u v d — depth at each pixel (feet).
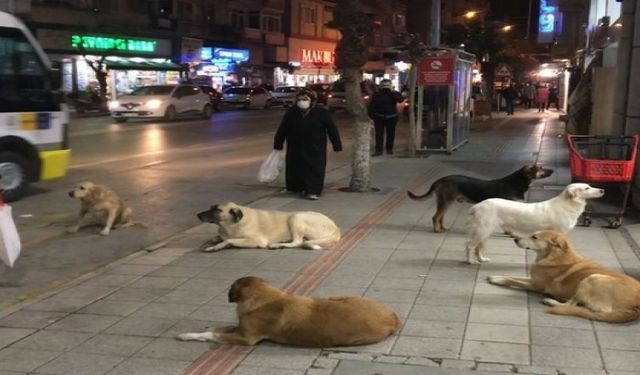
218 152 55.16
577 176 26.78
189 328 15.71
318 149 32.60
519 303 17.13
